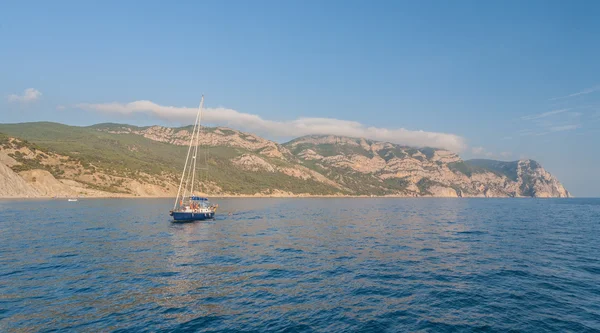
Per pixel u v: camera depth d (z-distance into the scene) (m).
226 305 19.72
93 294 21.20
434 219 81.88
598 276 26.61
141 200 148.50
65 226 53.94
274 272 27.44
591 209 142.25
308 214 95.69
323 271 27.89
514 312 18.97
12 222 57.66
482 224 69.25
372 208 137.75
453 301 20.75
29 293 21.16
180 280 24.70
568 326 17.06
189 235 48.25
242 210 109.31
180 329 16.30
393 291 22.66
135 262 30.19
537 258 33.31
